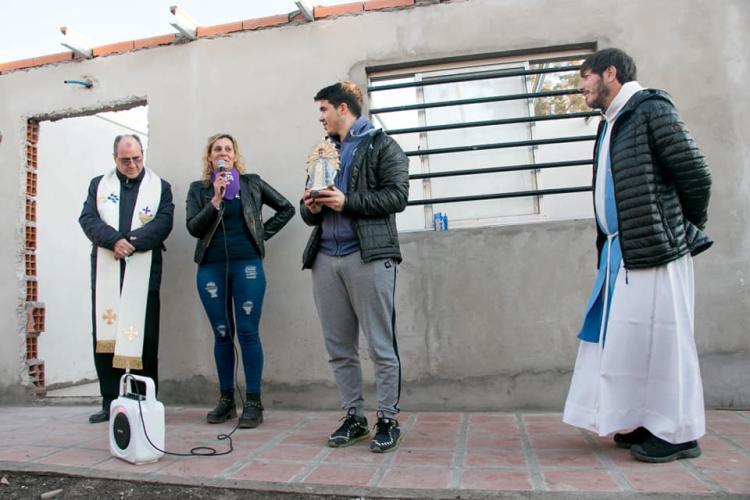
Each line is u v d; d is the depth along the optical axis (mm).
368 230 2582
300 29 3766
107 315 3295
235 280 3197
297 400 3566
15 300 4031
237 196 3246
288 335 3604
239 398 3613
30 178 4168
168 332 3734
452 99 3820
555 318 3375
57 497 2207
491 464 2355
